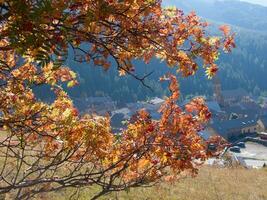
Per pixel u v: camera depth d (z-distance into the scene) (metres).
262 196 16.72
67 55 2.84
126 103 99.12
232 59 184.88
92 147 4.45
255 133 104.25
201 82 138.88
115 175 4.89
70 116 4.37
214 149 5.07
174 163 4.75
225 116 114.44
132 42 3.57
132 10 3.38
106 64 3.58
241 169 26.47
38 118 4.65
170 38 3.76
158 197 12.38
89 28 3.09
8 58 4.55
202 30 3.87
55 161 4.82
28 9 2.50
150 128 4.94
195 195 13.88
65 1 2.80
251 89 181.25
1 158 10.71
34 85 4.70
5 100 4.49
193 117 5.00
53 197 9.52
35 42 2.59
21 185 4.33
